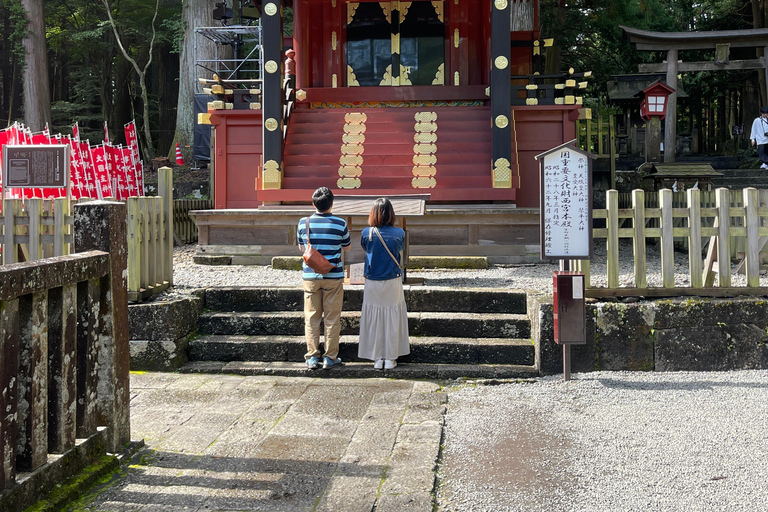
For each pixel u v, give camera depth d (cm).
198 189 1911
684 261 863
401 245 550
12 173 695
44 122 2397
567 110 1042
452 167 1017
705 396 473
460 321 600
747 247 561
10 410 280
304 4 1258
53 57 3506
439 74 1280
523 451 379
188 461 368
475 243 889
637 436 398
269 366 564
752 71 2452
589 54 2455
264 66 992
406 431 412
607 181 1454
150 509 308
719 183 1357
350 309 635
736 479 336
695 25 2811
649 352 545
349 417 442
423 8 1278
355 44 1290
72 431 333
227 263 910
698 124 3119
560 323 509
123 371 381
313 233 544
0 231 618
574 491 326
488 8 1241
